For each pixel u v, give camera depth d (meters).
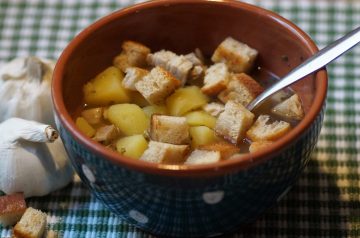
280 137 0.36
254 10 0.41
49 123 0.46
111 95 0.41
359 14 0.55
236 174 0.32
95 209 0.42
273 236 0.40
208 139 0.39
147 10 0.42
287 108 0.40
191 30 0.44
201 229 0.37
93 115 0.41
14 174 0.42
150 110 0.40
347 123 0.47
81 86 0.42
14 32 0.56
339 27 0.54
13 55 0.54
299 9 0.56
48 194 0.43
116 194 0.35
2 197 0.41
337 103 0.48
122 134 0.40
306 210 0.41
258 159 0.32
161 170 0.32
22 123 0.43
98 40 0.41
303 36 0.39
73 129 0.34
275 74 0.43
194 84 0.43
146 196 0.34
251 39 0.43
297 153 0.34
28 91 0.46
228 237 0.40
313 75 0.38
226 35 0.44
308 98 0.39
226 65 0.43
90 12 0.57
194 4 0.42
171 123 0.37
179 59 0.42
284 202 0.42
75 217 0.42
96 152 0.33
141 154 0.38
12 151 0.42
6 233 0.41
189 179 0.32
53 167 0.42
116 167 0.33
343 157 0.45
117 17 0.41
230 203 0.35
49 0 0.58
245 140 0.39
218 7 0.42
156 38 0.44
